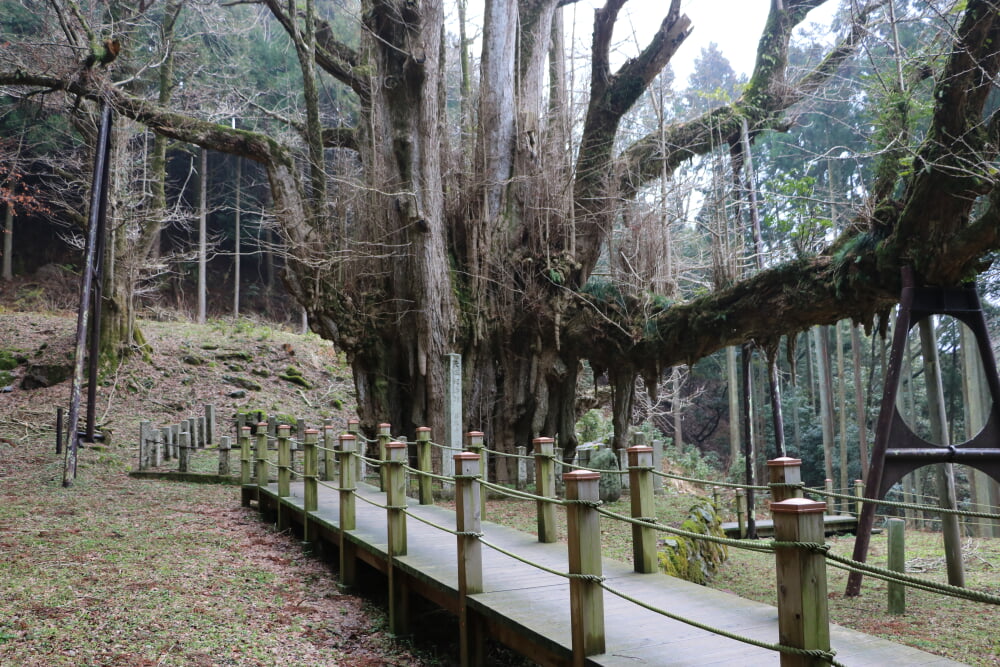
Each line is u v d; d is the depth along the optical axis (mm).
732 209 13469
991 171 7551
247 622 6148
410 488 13289
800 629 2771
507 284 14375
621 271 14109
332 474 11648
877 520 20188
